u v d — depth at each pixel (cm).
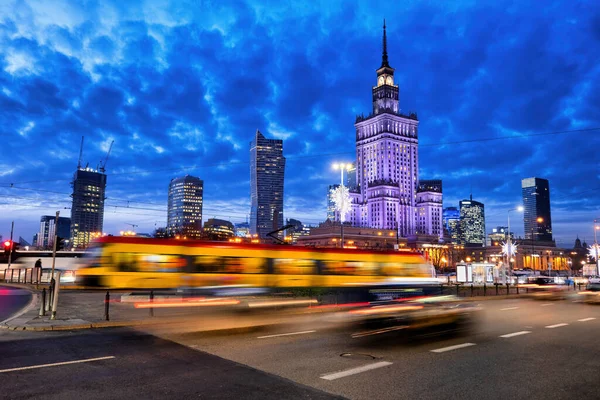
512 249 9869
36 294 3734
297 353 1231
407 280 2983
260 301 2386
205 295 2398
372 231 18712
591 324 1892
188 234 15762
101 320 1880
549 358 1177
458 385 912
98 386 889
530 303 3144
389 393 855
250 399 811
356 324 1877
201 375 983
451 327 1791
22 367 1051
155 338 1481
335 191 5725
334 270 2795
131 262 2434
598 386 912
